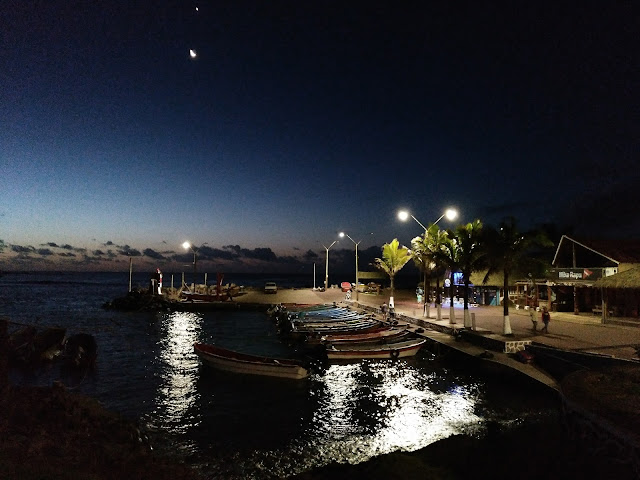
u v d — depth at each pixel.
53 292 119.69
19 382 24.61
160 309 63.28
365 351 28.58
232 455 14.61
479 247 30.14
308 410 19.25
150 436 16.28
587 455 11.70
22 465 9.52
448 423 17.12
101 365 28.86
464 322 31.62
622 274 30.39
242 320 54.03
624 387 14.39
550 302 40.66
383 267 48.66
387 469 12.81
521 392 20.62
